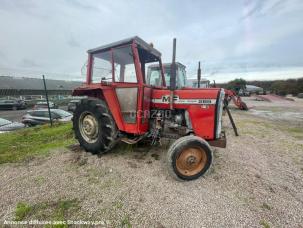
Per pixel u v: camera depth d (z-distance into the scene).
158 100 3.18
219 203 2.09
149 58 3.58
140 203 2.07
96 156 3.31
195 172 2.58
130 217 1.87
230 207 2.04
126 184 2.43
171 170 2.46
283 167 3.10
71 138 4.57
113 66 3.18
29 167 2.93
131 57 3.03
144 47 3.17
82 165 2.97
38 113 9.09
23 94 25.64
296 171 2.96
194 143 2.52
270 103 16.94
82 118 3.53
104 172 2.74
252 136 5.05
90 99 3.35
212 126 2.81
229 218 1.88
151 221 1.82
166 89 3.27
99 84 3.40
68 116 9.48
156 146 3.76
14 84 28.92
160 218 1.86
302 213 1.98
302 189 2.44
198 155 2.61
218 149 3.81
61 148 3.78
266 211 2.00
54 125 6.91
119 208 1.99
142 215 1.90
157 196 2.19
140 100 2.97
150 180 2.53
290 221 1.87
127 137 3.31
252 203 2.12
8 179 2.57
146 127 3.14
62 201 2.10
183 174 2.50
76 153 3.47
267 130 5.88
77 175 2.66
